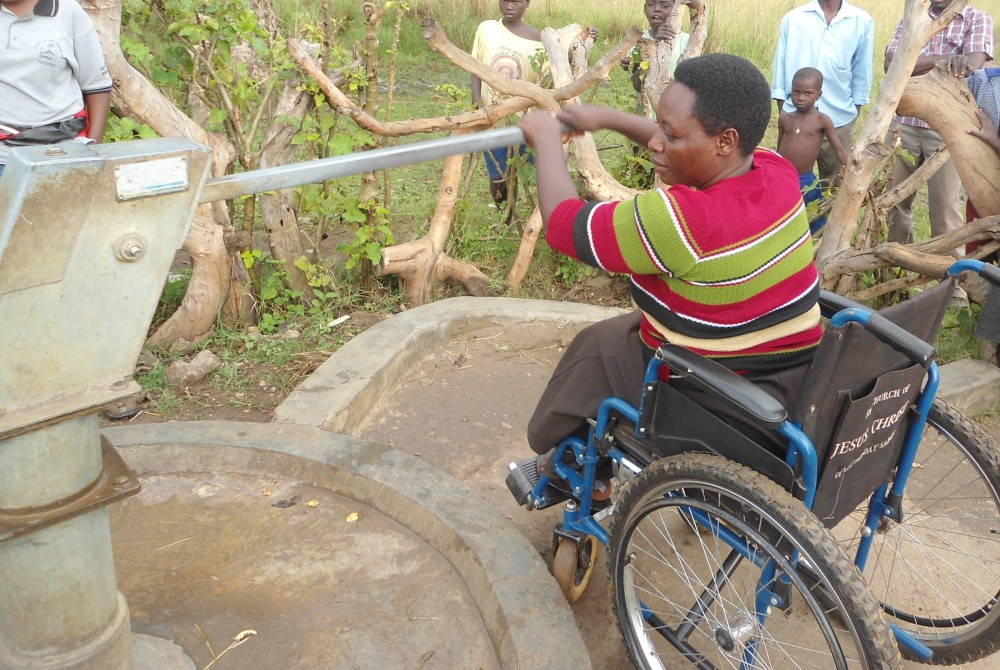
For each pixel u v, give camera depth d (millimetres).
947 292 2285
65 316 1540
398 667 2357
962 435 2395
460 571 2662
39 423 1574
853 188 4141
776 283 2051
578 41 5035
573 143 4477
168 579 2631
